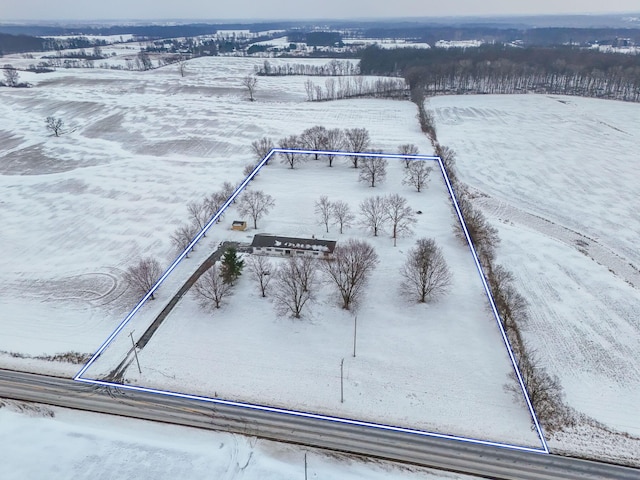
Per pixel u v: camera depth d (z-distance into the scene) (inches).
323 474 1800.0
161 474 1801.2
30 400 2161.7
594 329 2566.4
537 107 7721.5
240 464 1840.6
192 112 7317.9
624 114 7229.3
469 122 6781.5
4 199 4340.6
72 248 3481.8
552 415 2049.7
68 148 5797.2
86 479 1785.2
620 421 2032.5
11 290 2987.2
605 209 4040.4
